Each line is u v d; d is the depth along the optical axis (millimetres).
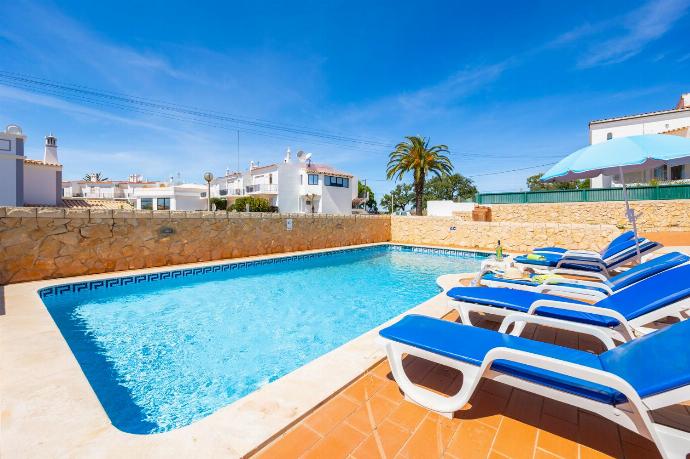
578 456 1853
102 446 1892
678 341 1740
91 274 7445
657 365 1664
